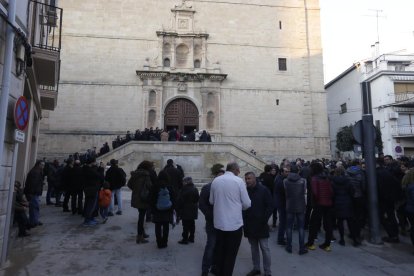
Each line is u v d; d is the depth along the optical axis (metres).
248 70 30.97
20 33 6.57
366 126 8.77
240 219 5.47
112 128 27.98
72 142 27.23
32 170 9.84
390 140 31.62
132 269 6.39
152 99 28.94
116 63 28.95
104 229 9.64
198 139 25.03
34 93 12.27
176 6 30.62
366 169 8.75
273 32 32.03
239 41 31.28
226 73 30.50
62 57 28.20
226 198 5.50
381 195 8.84
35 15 10.60
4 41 6.16
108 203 10.37
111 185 11.73
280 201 8.62
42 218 11.03
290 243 7.83
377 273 6.43
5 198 6.38
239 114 30.11
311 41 32.59
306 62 32.00
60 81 27.83
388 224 8.83
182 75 29.41
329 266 6.84
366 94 8.88
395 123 31.78
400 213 9.53
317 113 31.39
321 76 32.03
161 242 7.86
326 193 8.03
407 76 32.59
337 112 41.22
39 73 12.13
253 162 22.67
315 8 33.22
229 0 31.81
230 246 5.39
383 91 32.56
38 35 12.09
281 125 30.53
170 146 21.95
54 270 6.23
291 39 32.25
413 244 7.73
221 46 30.91
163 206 7.63
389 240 8.73
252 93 30.62
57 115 27.39
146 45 29.69
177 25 30.53
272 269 6.63
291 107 31.02
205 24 31.03
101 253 7.36
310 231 8.14
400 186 8.88
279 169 10.87
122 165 21.16
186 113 29.80
